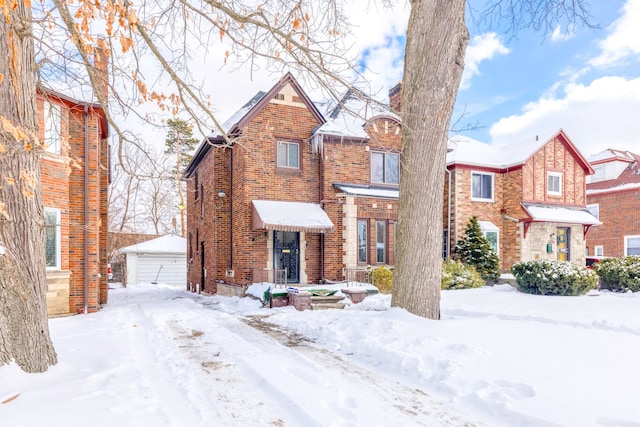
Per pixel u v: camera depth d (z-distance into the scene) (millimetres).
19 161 4699
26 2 3691
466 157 21641
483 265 18953
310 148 17359
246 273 16078
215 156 18391
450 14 8477
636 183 26672
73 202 12609
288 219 15461
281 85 16578
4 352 4766
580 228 22375
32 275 4969
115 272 30766
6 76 4539
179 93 6406
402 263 8906
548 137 22016
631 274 14547
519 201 21141
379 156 18234
